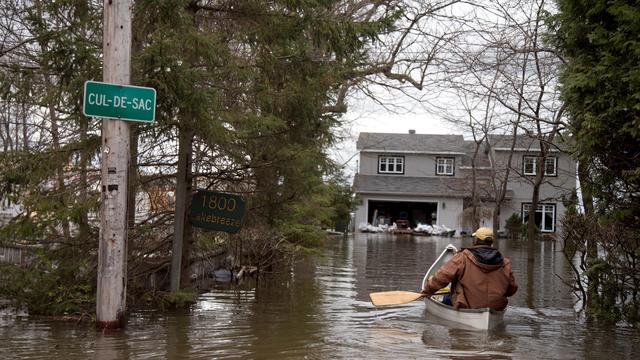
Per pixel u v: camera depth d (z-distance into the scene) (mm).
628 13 6660
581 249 10555
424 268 17781
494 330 9000
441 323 9367
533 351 7746
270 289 12758
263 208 11242
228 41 9828
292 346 7680
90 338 7594
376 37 10438
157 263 10141
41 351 6992
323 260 19297
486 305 9336
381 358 7164
